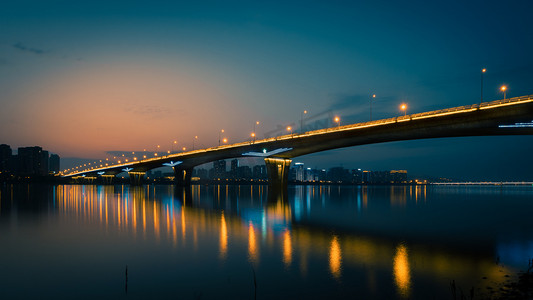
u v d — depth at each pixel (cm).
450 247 2844
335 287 1892
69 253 2703
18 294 1859
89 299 1783
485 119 6456
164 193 12469
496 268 2205
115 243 3052
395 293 1791
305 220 4575
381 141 8844
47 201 8138
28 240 3216
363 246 2880
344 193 14638
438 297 1727
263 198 9469
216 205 6994
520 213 5675
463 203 8231
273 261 2417
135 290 1905
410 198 10600
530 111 5825
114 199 8875
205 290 1889
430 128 7369
